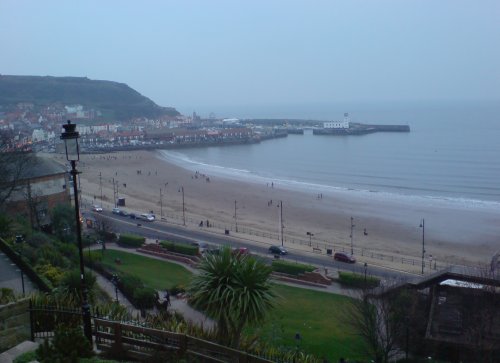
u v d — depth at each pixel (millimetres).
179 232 92812
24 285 27062
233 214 114125
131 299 39625
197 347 16234
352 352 37469
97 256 52719
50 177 79812
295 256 77250
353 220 107688
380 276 64438
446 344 35031
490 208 119125
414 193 140125
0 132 101938
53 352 15273
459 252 84938
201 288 18234
